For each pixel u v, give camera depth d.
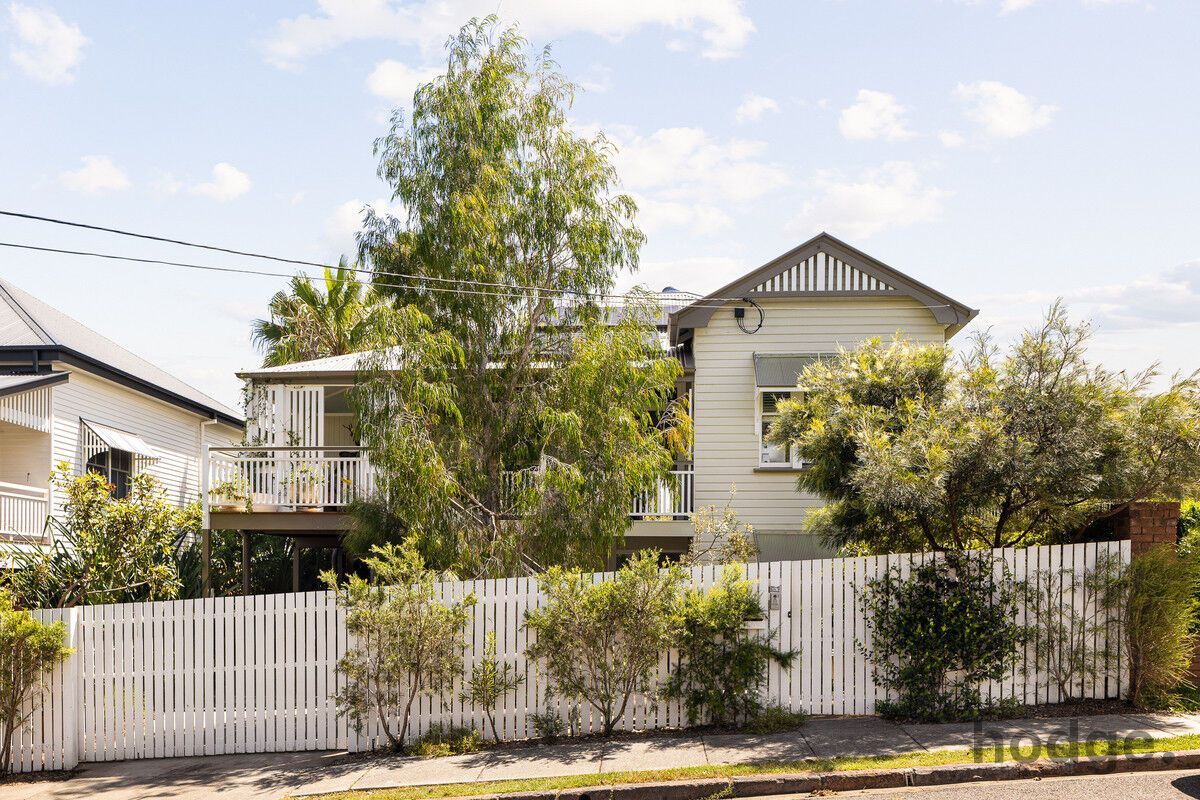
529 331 15.23
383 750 11.55
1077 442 11.42
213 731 12.09
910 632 11.43
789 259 19.95
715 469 19.80
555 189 15.20
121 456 23.69
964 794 8.76
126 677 12.13
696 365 20.03
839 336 19.83
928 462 10.96
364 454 18.02
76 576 14.84
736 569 11.81
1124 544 11.68
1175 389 11.82
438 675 11.62
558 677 11.54
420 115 15.16
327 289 32.88
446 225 14.84
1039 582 11.62
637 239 15.70
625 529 15.05
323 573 12.19
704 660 11.48
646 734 11.41
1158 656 11.27
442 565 13.81
